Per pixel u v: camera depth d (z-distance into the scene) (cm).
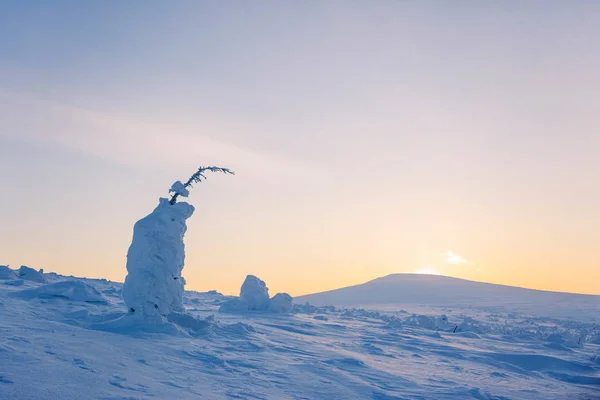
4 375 630
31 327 1017
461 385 1057
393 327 2222
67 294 1623
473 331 2308
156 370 832
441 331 2328
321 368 1062
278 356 1150
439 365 1304
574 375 1319
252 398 757
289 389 856
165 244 1258
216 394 746
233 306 2298
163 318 1236
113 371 760
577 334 2509
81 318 1270
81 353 838
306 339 1505
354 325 2144
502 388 1078
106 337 1037
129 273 1248
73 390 621
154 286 1233
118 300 1906
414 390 970
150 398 650
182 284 1313
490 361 1432
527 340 2095
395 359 1333
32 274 2236
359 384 960
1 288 1750
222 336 1316
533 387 1130
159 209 1288
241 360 1038
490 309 5466
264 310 2353
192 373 859
